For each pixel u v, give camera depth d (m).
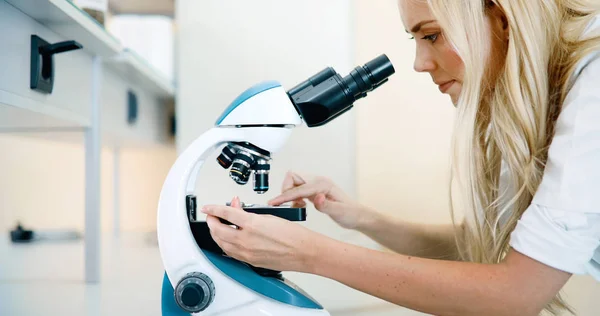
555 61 1.00
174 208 0.93
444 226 1.41
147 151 4.13
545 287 0.83
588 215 0.83
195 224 0.97
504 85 0.99
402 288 0.86
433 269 0.86
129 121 2.79
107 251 3.12
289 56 2.48
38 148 3.84
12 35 1.23
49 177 3.86
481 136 1.13
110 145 3.51
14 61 1.24
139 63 2.40
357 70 0.98
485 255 1.12
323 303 1.84
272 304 0.90
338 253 0.88
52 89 1.46
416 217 2.88
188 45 2.47
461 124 1.02
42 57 1.38
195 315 0.90
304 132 2.52
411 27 1.05
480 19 0.97
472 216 1.10
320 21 2.49
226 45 2.47
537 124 0.99
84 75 1.92
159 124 3.68
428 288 0.85
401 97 2.88
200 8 2.47
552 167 0.87
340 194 1.32
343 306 1.79
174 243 0.91
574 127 0.86
